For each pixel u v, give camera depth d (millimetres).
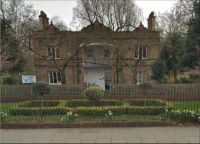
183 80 28078
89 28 30359
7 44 25641
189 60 23359
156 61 28688
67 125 10000
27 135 9102
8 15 30969
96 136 8844
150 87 18922
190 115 10320
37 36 30188
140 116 11602
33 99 17266
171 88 18344
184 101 15094
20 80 27156
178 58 26797
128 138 8578
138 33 30219
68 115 10812
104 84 31422
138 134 8977
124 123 9977
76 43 29250
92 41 28781
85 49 31047
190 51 23312
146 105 14445
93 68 31297
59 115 12234
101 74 31500
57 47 30375
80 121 10320
